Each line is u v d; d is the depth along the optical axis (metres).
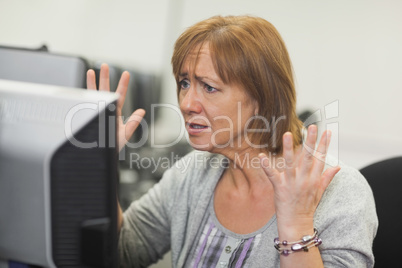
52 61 0.90
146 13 3.46
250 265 1.07
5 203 0.72
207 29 1.03
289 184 0.90
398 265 1.29
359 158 3.15
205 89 1.04
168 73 3.45
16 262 0.74
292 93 1.08
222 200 1.17
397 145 3.13
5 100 0.72
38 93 0.71
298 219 0.91
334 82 3.19
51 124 0.69
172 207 1.25
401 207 1.30
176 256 1.22
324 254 1.01
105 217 0.70
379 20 3.09
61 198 0.70
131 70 2.38
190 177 1.24
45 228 0.71
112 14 3.49
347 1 3.12
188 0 3.42
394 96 3.11
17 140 0.70
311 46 3.20
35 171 0.70
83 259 0.70
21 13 3.55
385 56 3.10
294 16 3.21
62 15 3.53
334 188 1.05
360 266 0.99
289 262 0.91
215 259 1.12
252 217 1.11
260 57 1.02
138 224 1.29
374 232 1.06
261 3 3.28
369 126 3.16
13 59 0.91
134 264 1.30
